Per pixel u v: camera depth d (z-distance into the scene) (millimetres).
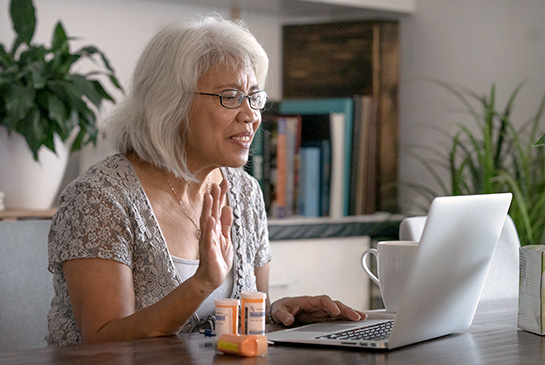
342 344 1256
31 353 1213
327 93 3406
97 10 3045
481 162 2828
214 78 1616
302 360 1159
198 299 1356
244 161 1655
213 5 3291
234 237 1775
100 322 1462
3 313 1786
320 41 3410
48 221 1877
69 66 2607
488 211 1323
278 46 3506
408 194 3471
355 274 2986
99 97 2574
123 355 1195
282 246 2834
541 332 1379
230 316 1251
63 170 2678
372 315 1528
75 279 1513
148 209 1624
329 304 1525
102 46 3059
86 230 1525
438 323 1328
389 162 3346
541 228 2705
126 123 1691
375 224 3021
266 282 1900
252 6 3316
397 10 3426
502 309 1699
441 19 3367
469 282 1354
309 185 3115
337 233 2938
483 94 3211
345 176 3137
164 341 1324
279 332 1389
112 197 1571
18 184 2572
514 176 2871
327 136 3119
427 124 3416
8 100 2418
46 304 1847
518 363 1162
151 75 1646
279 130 3059
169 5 3207
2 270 1797
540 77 2994
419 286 1228
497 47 3156
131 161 1685
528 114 3041
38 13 2922
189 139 1646
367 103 3174
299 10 3410
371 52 3311
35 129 2484
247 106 1634
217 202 1360
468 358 1191
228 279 1734
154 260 1610
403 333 1245
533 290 1397
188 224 1696
